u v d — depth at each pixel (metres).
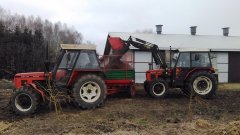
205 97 14.41
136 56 22.72
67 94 11.99
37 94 11.08
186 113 11.16
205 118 10.40
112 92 13.73
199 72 14.52
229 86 21.64
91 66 12.20
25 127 9.18
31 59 26.61
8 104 12.62
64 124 9.49
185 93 15.27
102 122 9.70
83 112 11.22
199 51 14.86
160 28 27.62
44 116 10.73
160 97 14.46
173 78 14.74
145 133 8.55
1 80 24.22
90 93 11.85
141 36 26.25
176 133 8.57
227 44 26.36
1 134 8.46
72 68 12.02
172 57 15.32
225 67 25.83
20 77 11.73
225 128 8.84
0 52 26.17
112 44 14.27
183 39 26.66
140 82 22.78
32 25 65.19
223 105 12.80
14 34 27.73
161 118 10.45
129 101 13.37
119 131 8.64
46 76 11.79
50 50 27.00
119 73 13.72
